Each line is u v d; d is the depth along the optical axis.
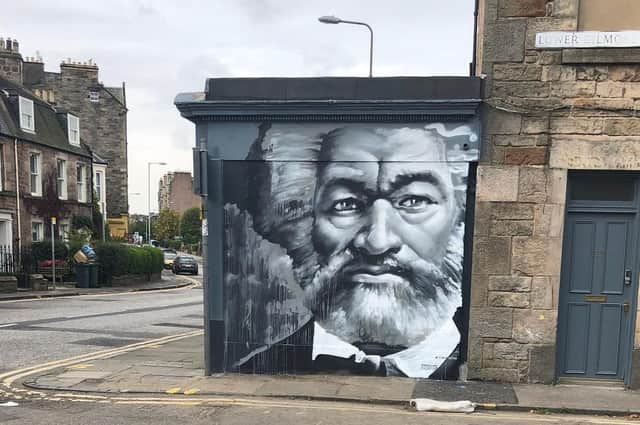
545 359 5.88
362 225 6.16
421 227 6.06
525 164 5.82
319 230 6.23
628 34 5.58
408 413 5.11
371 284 6.16
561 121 5.75
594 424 4.89
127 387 5.86
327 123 6.14
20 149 22.12
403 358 6.14
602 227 5.89
